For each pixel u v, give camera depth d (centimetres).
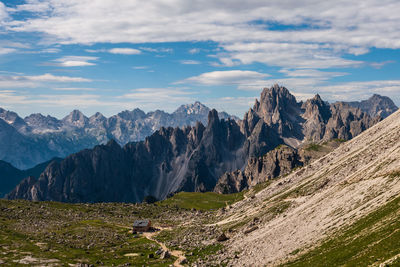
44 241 16050
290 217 13088
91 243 16688
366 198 9794
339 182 13762
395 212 7600
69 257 13625
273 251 10444
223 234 14875
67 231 19212
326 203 11931
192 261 12462
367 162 14400
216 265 11212
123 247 16250
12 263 11894
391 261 5675
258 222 15112
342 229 8881
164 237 18388
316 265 7494
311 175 19925
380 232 7188
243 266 10250
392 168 10431
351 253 7138
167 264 12488
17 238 15925
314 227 10462
